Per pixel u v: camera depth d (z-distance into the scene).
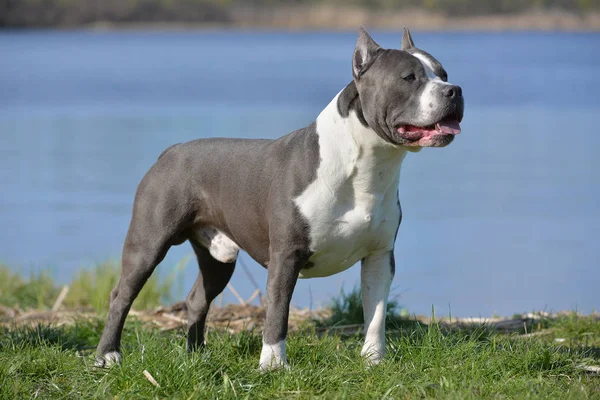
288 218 7.38
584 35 132.62
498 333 9.48
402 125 7.12
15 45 105.56
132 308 12.33
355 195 7.36
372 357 7.68
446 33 143.00
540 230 17.73
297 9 162.00
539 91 49.31
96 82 57.66
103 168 24.31
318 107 40.94
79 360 8.07
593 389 7.07
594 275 14.55
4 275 14.10
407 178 23.48
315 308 12.27
